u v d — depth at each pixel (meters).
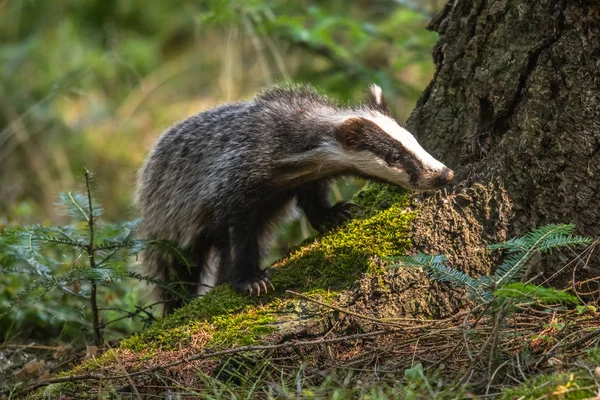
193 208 12.12
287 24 16.42
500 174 9.94
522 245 8.54
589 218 9.41
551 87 9.64
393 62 18.41
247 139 11.27
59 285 10.58
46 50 23.39
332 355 9.17
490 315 8.51
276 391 8.32
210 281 13.28
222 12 16.72
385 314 9.55
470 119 10.44
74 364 10.82
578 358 7.98
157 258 13.00
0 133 20.84
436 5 18.39
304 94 11.58
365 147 10.48
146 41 24.48
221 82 19.47
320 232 11.49
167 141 12.91
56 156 20.80
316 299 9.62
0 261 11.89
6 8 24.28
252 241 11.24
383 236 10.24
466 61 10.51
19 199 18.14
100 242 11.69
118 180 20.81
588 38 9.39
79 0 24.58
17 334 11.80
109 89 23.92
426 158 10.20
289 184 11.21
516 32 9.96
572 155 9.43
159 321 10.05
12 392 9.48
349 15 19.94
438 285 9.62
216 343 9.29
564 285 9.52
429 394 7.67
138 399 8.43
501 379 7.90
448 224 10.02
